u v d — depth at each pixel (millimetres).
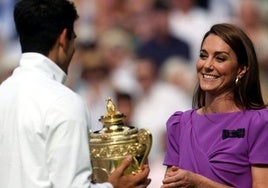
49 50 10180
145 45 28594
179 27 28641
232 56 10664
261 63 29375
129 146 10742
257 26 29281
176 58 28453
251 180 10555
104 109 27984
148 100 27906
